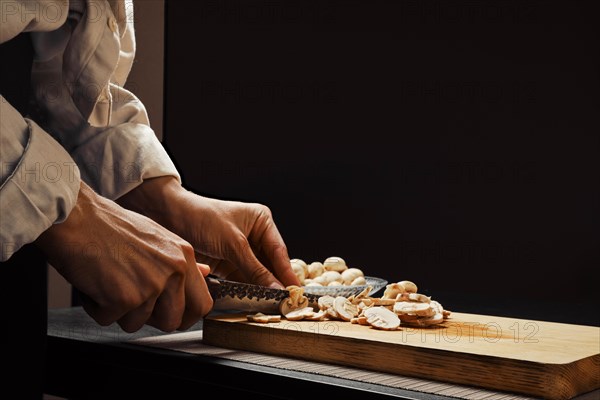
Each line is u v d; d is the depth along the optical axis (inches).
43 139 43.3
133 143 51.3
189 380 45.4
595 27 65.5
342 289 52.7
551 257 67.9
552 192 67.7
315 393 42.5
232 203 52.8
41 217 42.5
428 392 41.4
